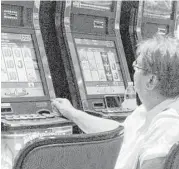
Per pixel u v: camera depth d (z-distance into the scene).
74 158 0.88
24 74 2.37
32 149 0.83
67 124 2.05
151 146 1.15
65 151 0.86
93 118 1.90
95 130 1.84
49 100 2.38
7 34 2.37
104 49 2.84
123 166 1.29
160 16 3.17
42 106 2.35
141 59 1.31
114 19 2.89
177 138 1.14
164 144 1.12
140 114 1.51
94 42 2.80
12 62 2.35
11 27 2.38
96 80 2.73
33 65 2.42
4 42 2.35
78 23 2.71
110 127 1.80
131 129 1.48
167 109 1.29
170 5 3.21
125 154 1.35
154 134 1.19
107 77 2.79
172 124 1.18
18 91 2.30
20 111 2.26
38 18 2.48
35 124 1.94
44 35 2.71
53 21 2.71
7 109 2.23
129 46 3.06
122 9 3.09
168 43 1.28
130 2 3.07
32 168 0.84
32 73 2.40
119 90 2.81
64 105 2.08
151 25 3.15
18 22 2.41
